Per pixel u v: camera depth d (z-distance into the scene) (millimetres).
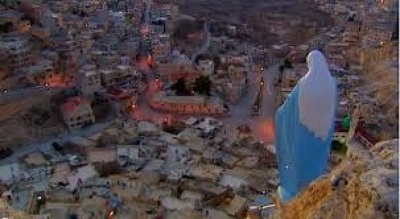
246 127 126562
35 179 92000
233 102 146000
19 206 79250
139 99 144375
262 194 86750
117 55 162375
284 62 185250
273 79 169500
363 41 196875
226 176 93000
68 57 156875
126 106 137125
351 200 14156
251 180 91938
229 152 105062
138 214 77562
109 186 88188
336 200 14789
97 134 115375
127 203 82188
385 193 12766
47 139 118438
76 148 110188
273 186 89125
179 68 160750
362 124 101688
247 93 155500
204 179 91375
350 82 145750
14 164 99312
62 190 85938
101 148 107000
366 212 12812
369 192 13180
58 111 128875
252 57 189750
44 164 100812
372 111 109750
